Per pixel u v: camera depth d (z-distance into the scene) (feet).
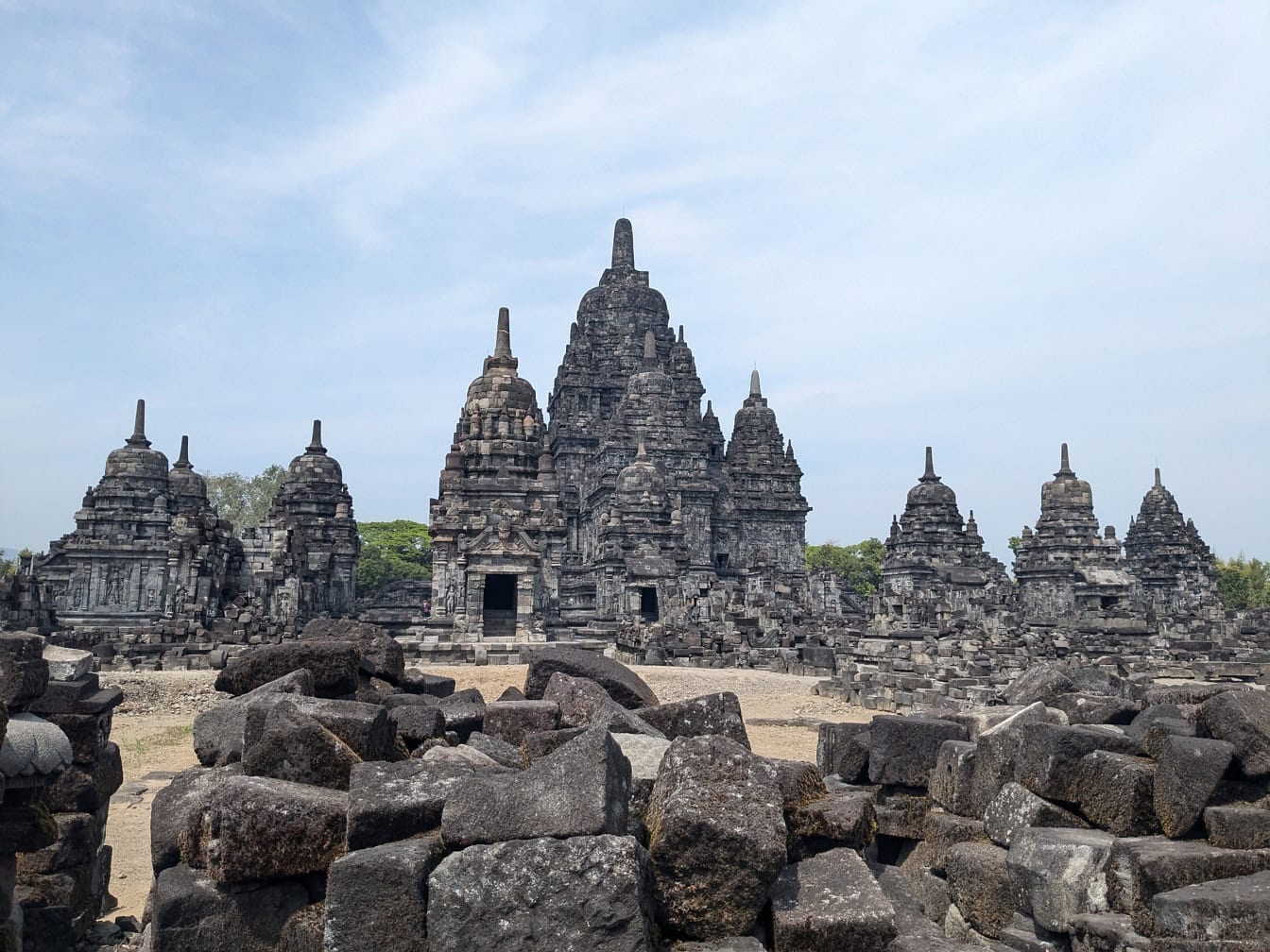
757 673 129.70
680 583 213.87
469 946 24.63
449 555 182.50
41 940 33.35
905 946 27.02
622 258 351.46
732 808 27.71
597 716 39.75
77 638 132.98
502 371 209.05
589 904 24.59
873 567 426.51
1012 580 311.68
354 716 34.27
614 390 325.21
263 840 28.66
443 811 26.99
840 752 44.91
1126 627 194.59
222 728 39.75
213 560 181.78
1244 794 30.60
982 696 88.12
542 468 199.31
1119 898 28.99
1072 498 277.03
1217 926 24.98
